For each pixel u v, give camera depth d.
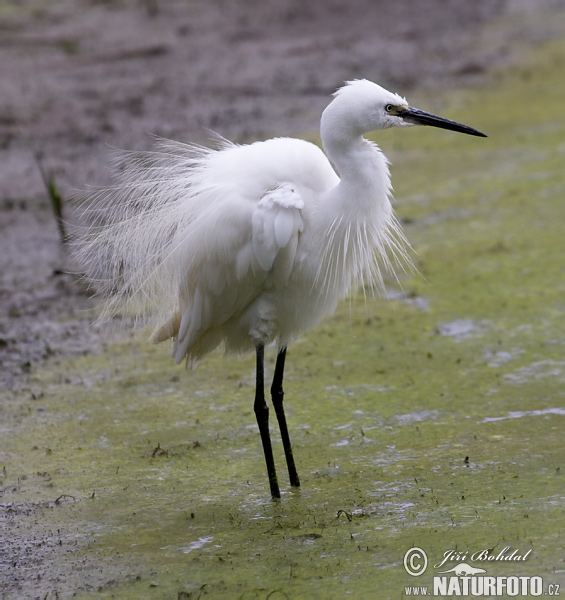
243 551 7.31
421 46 33.25
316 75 29.06
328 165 8.66
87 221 12.35
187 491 8.55
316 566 6.93
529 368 10.75
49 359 12.16
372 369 11.20
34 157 21.33
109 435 9.88
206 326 8.65
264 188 8.19
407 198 18.38
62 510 8.27
